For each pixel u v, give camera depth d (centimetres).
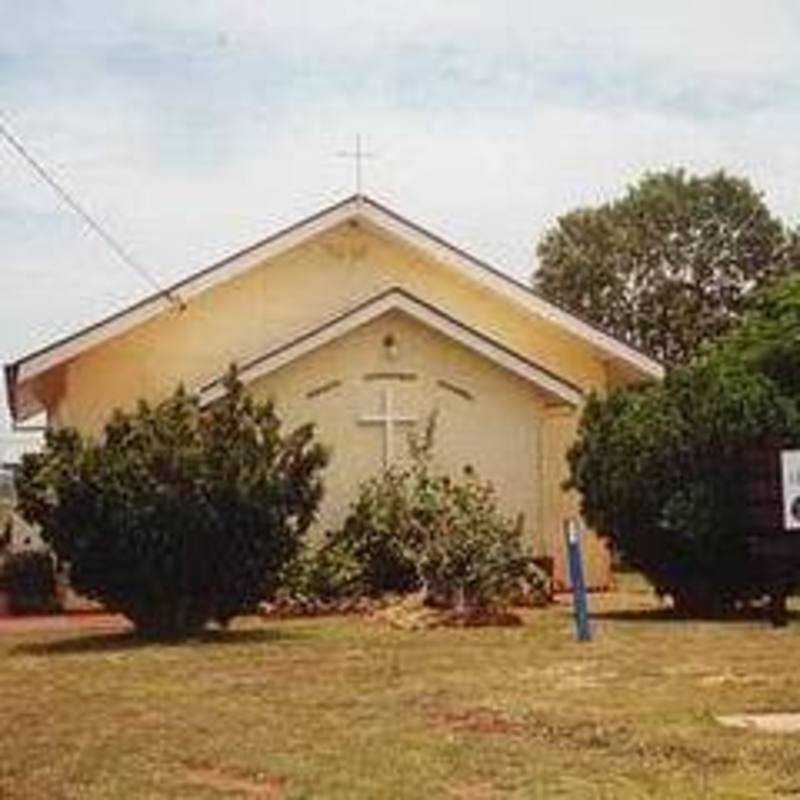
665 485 2317
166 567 2105
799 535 2111
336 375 2897
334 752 1201
